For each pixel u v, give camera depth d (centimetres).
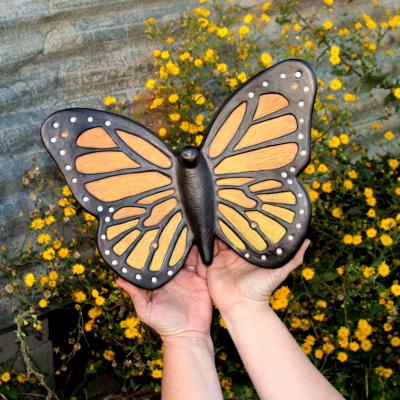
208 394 83
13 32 119
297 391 82
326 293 124
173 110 134
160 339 125
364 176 147
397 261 125
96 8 126
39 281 124
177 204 85
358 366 128
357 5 162
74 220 124
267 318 86
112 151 83
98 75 131
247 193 85
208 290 89
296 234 84
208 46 139
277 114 83
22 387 132
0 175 123
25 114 125
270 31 150
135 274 85
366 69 144
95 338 136
